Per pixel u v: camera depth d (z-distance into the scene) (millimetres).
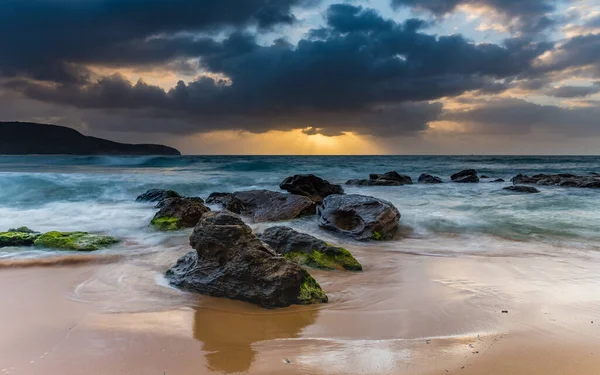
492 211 16266
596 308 6238
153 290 7234
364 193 23719
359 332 5477
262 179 30766
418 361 4559
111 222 14500
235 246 7137
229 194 18656
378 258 9703
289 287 6617
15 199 20641
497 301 6590
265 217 15242
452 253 10250
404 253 10258
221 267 7145
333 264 8758
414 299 6773
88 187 24156
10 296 6844
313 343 5125
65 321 5781
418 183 31547
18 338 5191
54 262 8977
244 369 4430
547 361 4543
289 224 14102
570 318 5832
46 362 4578
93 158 65125
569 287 7332
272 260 6902
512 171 50219
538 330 5406
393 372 4320
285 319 6000
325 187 21828
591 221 14125
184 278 7375
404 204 18719
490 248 10820
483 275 8148
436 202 19344
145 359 4672
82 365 4520
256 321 5930
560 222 13969
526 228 13125
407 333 5406
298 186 21109
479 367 4410
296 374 4297
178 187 25875
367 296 6996
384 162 73562
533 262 9172
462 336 5258
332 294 7125
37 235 10906
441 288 7320
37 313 6078
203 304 6590
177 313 6199
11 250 9992
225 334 5430
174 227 13039
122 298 6828
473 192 24109
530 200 19938
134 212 16688
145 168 45750
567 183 27578
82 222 14500
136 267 8695
